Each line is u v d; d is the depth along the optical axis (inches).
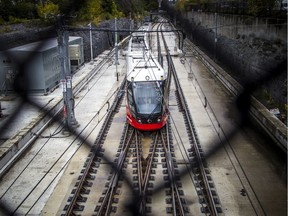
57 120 766.5
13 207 442.3
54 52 966.4
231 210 438.9
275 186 496.7
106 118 766.5
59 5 1248.2
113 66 1389.0
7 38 941.8
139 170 530.9
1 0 1218.6
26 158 578.6
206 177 505.0
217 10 1667.1
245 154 602.5
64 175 522.9
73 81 1035.9
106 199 450.0
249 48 1056.8
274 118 687.7
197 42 2065.7
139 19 2886.3
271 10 979.3
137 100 684.7
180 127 730.8
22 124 698.8
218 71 1175.0
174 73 1249.4
